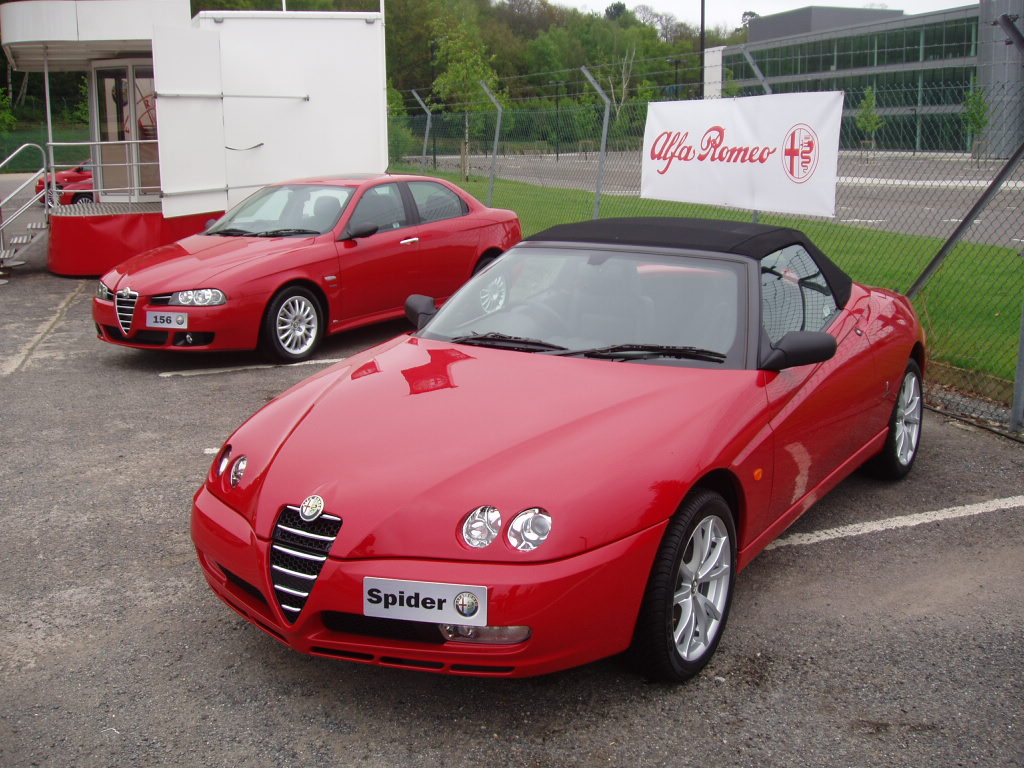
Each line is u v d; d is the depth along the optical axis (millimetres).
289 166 12672
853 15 71750
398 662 2906
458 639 2826
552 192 13570
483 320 4176
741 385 3533
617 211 12344
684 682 3217
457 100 34688
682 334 3805
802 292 4297
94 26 12977
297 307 7996
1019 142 6832
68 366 7957
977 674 3268
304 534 2934
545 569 2758
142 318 7535
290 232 8320
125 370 7809
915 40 34781
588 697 3135
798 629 3590
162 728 2988
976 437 5906
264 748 2883
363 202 8562
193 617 3723
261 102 12320
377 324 9734
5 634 3596
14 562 4219
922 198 12016
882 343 4637
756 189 7645
